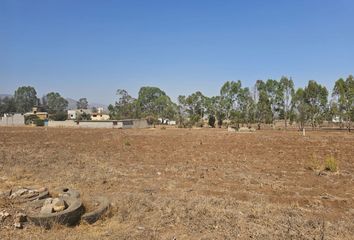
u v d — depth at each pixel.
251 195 10.31
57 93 146.50
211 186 11.68
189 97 77.44
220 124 72.12
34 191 9.38
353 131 50.12
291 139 32.69
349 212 8.66
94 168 15.02
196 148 24.45
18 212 7.80
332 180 12.67
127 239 6.54
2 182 11.86
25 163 16.25
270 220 7.69
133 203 8.81
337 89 50.62
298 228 7.18
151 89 108.88
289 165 16.41
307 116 56.59
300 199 9.84
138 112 100.25
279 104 60.66
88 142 30.12
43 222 7.19
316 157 19.17
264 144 27.42
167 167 15.66
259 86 63.28
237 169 15.16
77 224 7.48
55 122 78.44
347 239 6.71
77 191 9.70
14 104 133.38
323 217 8.20
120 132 47.50
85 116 104.38
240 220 7.64
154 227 7.26
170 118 94.81
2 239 6.46
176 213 8.12
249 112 65.56
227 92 67.94
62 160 17.58
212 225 7.34
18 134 41.81
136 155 20.30
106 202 8.59
